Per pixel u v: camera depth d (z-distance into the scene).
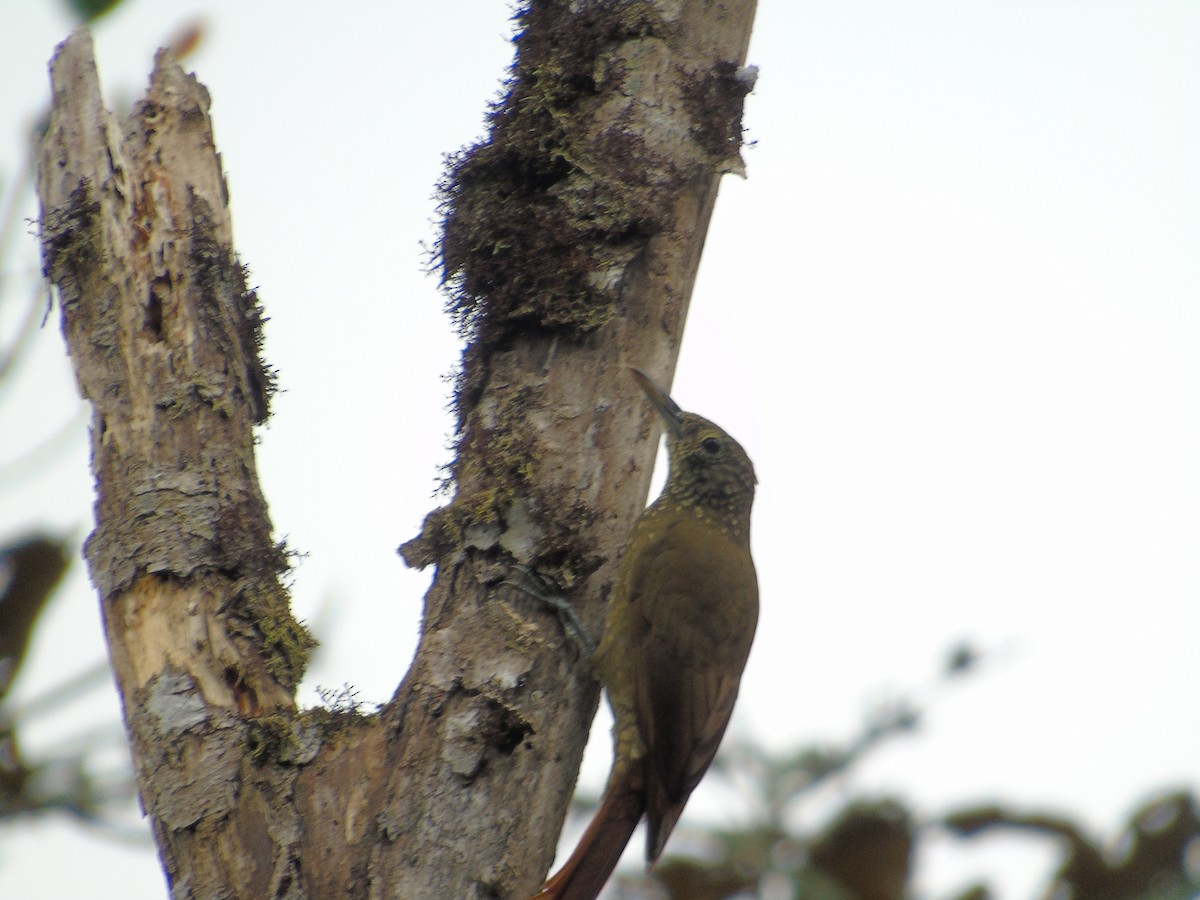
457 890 6.96
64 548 9.03
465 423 8.38
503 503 7.86
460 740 7.18
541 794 7.45
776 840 8.85
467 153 8.64
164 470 7.75
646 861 9.09
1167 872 8.52
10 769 9.06
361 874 6.91
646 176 8.38
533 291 8.24
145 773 7.21
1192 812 8.55
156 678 7.32
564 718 7.71
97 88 8.22
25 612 9.02
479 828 7.09
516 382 8.21
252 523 7.85
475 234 8.44
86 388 7.96
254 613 7.61
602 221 8.28
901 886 8.64
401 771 7.12
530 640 7.56
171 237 8.15
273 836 6.96
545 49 8.65
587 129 8.45
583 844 9.25
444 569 7.87
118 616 7.52
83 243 8.02
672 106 8.55
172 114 8.38
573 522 7.91
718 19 8.77
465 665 7.43
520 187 8.54
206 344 8.05
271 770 7.16
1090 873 8.55
